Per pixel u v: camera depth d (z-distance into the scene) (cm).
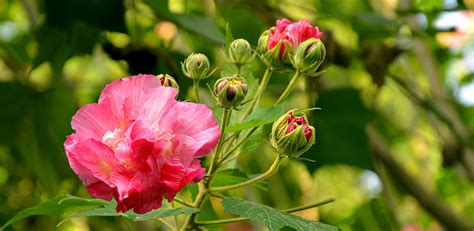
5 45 151
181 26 135
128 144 95
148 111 97
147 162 95
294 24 107
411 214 206
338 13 156
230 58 107
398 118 219
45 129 146
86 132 97
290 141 101
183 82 135
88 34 137
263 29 150
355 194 210
